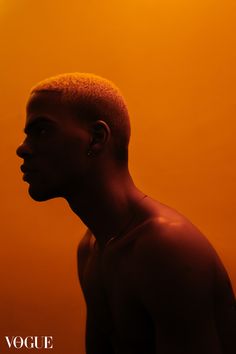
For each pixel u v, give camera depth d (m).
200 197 1.34
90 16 1.61
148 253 0.61
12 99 1.75
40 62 1.70
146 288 0.61
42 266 1.63
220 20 1.34
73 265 1.56
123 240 0.65
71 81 0.68
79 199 0.68
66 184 0.67
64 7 1.67
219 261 0.67
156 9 1.47
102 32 1.57
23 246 1.68
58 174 0.66
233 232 1.27
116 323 0.68
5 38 1.79
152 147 1.44
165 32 1.44
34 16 1.74
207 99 1.34
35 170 0.66
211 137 1.33
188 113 1.38
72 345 1.54
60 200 1.61
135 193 0.69
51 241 1.62
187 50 1.39
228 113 1.30
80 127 0.66
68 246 1.58
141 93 1.47
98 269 0.72
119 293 0.65
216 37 1.34
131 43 1.51
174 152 1.40
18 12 1.78
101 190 0.67
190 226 0.65
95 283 0.72
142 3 1.50
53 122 0.65
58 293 1.58
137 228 0.65
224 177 1.29
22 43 1.75
